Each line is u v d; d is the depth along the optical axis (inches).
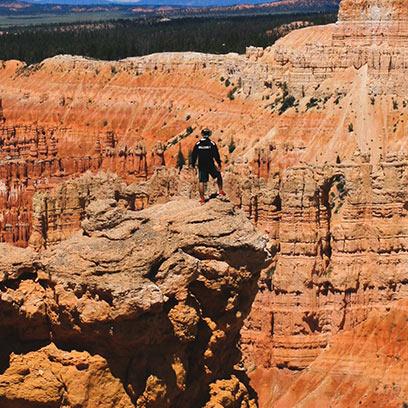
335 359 3452.3
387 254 3550.7
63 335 1390.3
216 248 1480.1
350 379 3388.3
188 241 1470.2
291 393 3400.6
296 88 5349.4
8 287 1396.4
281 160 4731.8
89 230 1407.5
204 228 1482.5
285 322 3523.6
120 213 1414.9
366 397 3316.9
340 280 3528.5
